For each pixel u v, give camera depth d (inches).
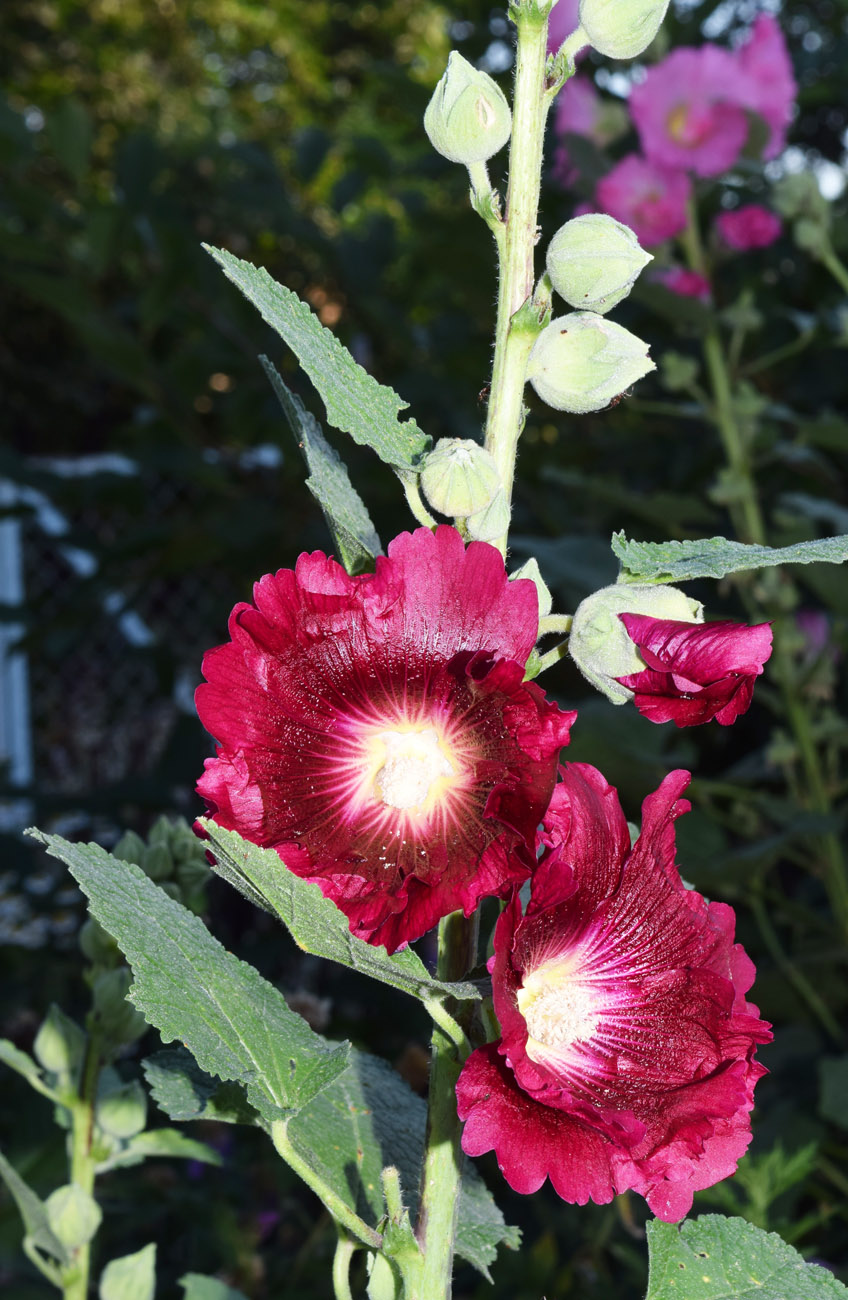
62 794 62.4
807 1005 48.9
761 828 53.0
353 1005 64.7
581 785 17.6
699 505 45.1
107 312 58.2
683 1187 17.2
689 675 17.5
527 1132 16.2
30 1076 26.5
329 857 17.4
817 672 47.4
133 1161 26.8
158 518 67.4
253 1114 19.6
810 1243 42.8
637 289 47.5
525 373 18.6
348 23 161.6
